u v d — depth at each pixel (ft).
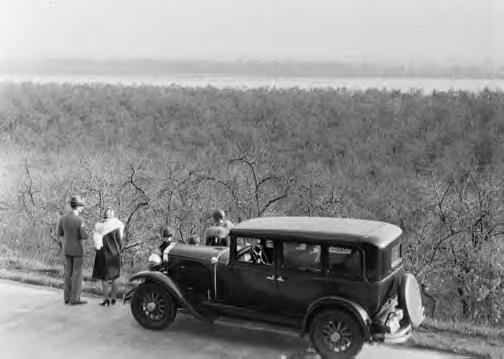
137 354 20.47
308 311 19.19
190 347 21.11
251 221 21.81
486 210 30.22
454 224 30.27
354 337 18.69
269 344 21.40
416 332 22.22
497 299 27.14
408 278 20.01
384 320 18.63
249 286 20.81
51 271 32.01
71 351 20.76
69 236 25.64
